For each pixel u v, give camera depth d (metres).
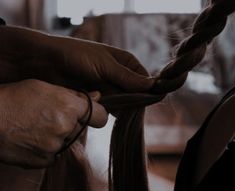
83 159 0.58
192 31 0.43
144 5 2.09
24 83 0.47
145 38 1.77
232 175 0.43
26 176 0.56
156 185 1.68
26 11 2.97
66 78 0.56
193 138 0.51
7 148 0.45
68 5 2.86
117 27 1.85
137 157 0.52
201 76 1.85
